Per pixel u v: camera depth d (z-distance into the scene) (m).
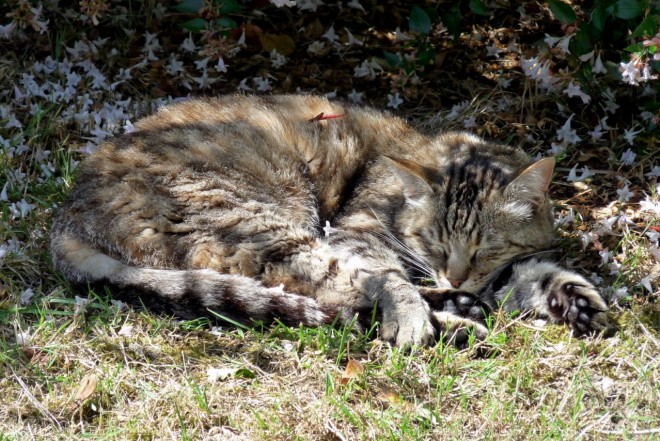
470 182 6.97
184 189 6.76
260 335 6.22
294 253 6.66
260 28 9.81
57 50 9.16
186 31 9.66
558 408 5.56
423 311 6.34
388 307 6.38
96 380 5.67
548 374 5.90
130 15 9.66
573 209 7.73
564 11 8.00
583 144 8.51
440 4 9.87
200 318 6.35
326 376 5.75
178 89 9.13
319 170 7.39
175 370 5.93
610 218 7.41
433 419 5.53
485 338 6.23
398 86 8.89
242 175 6.98
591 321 6.31
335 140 7.48
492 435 5.38
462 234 6.79
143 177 6.76
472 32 9.70
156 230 6.64
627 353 6.09
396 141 7.70
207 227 6.69
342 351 6.03
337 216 7.27
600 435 5.37
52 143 8.33
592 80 8.36
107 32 9.65
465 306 6.60
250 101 7.67
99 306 6.38
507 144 8.24
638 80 7.50
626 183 7.89
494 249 6.83
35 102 8.72
